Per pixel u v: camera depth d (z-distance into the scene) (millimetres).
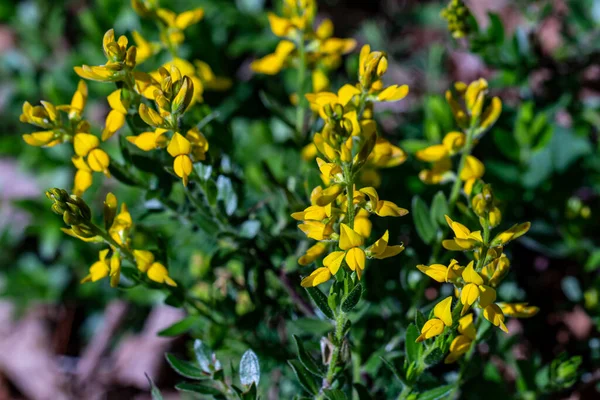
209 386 308
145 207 332
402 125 449
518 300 369
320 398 298
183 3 513
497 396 342
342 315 277
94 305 522
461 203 329
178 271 389
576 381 354
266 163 367
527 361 345
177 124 286
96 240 292
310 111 405
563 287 415
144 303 480
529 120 397
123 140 315
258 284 346
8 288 511
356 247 268
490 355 354
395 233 355
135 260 302
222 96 470
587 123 430
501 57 410
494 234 386
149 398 502
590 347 376
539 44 428
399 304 341
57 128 298
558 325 401
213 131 335
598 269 416
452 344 285
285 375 344
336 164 266
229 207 326
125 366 511
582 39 449
